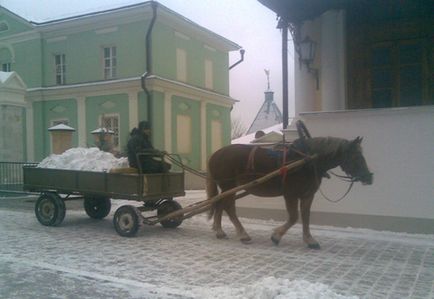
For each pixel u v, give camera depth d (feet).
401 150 29.81
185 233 30.71
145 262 22.45
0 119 53.72
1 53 85.92
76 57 77.87
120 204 45.24
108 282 19.01
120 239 28.53
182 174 32.65
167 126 73.36
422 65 35.96
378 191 30.60
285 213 34.40
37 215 34.14
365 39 37.88
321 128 32.37
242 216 36.27
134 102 71.31
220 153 28.73
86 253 24.47
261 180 25.44
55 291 17.85
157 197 30.19
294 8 35.17
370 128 30.73
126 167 30.78
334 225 32.17
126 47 72.74
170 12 72.74
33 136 80.84
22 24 82.02
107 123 74.18
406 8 36.37
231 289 17.54
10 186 53.36
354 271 20.99
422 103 36.04
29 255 24.04
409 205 29.58
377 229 30.66
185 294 17.26
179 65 78.07
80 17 74.69
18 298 17.04
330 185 32.24
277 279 17.48
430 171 28.94
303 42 36.83
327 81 37.06
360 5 37.60
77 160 33.24
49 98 79.82
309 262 22.62
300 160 25.14
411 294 17.63
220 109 90.58
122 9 71.10
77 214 40.63
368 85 37.99
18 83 56.08
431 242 27.32
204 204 27.84
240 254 24.29
